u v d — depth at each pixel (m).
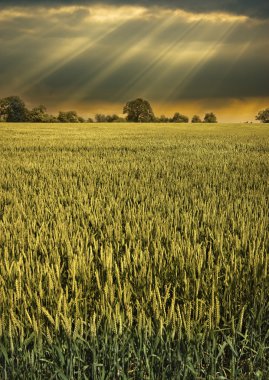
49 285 3.24
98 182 9.97
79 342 2.69
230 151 19.86
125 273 3.69
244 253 4.32
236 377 2.57
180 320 2.80
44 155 17.41
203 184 9.43
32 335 2.67
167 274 3.73
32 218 5.93
